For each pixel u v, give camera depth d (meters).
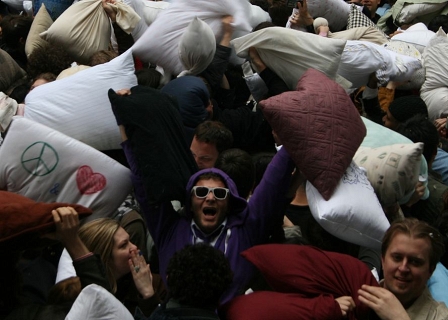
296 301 3.00
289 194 3.65
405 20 7.07
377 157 3.89
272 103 3.60
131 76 4.46
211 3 5.15
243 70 5.55
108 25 5.41
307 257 3.15
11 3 6.98
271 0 6.33
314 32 5.91
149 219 3.53
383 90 5.61
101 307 2.77
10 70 5.24
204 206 3.41
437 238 3.01
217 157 3.85
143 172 3.45
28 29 5.78
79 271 3.03
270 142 4.63
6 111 4.21
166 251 3.47
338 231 3.55
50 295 3.18
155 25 5.12
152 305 3.32
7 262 3.06
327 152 3.56
